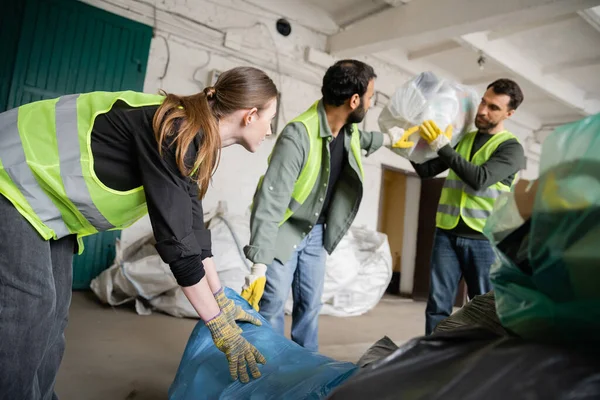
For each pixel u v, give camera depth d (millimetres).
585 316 499
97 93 972
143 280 2779
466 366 530
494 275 642
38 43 3145
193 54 3816
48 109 924
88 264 3367
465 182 1814
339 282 3363
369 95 1568
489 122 1933
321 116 1559
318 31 4496
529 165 6918
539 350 522
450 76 5469
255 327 1259
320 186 1600
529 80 4742
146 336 2311
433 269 2059
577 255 493
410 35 3678
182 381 1144
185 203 924
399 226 6234
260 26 4129
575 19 3771
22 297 855
